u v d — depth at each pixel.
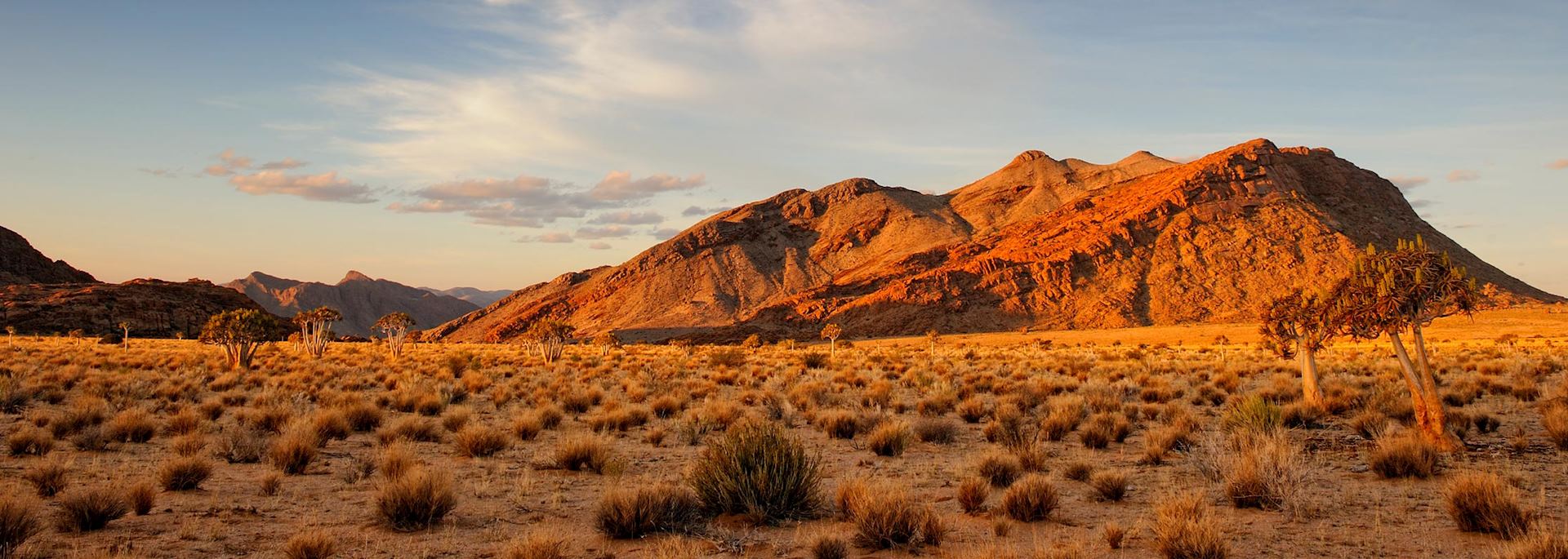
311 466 12.66
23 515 7.46
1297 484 9.55
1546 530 7.71
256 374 32.69
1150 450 13.04
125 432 14.97
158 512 9.37
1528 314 128.25
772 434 10.21
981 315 179.12
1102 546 7.95
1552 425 13.38
